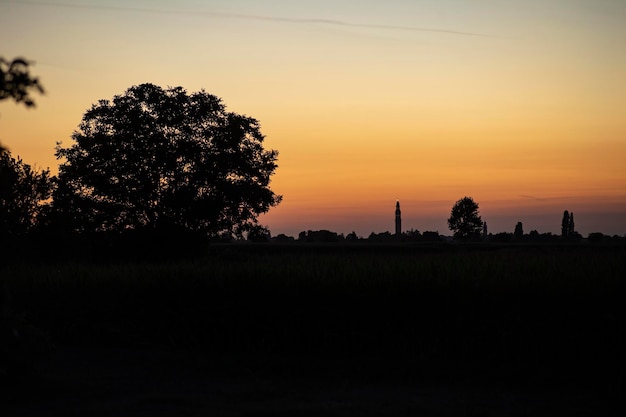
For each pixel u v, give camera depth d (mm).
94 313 19406
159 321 18812
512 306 15430
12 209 42344
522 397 12500
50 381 13031
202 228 50906
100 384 13242
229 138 52062
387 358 15930
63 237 46719
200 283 18422
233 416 10773
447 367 14641
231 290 17906
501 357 15328
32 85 9578
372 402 11859
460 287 15812
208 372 14828
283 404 11719
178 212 50656
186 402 11727
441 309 15969
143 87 52188
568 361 14953
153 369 15055
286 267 18828
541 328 15078
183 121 52031
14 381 12445
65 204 49594
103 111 52062
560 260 17844
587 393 12844
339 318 16812
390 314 16391
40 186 44500
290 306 17203
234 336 17859
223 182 51156
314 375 14688
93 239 49875
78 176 50719
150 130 51125
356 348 16625
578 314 14953
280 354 17047
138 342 18375
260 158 54156
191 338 18125
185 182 51094
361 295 16484
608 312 14703
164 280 19141
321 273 17703
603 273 15695
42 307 19984
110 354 16859
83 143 51406
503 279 15906
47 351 13266
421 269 17391
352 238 104750
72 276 21344
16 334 12266
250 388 13102
